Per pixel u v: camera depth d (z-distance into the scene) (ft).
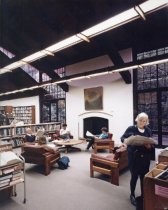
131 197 12.51
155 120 26.58
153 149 11.76
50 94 42.11
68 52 33.65
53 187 15.17
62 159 20.38
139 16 12.41
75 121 36.45
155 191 7.22
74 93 36.65
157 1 10.93
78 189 14.71
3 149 15.79
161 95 26.02
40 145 20.01
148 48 26.30
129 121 28.66
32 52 19.19
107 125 32.07
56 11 23.84
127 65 22.29
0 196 13.58
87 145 30.86
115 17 12.57
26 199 13.21
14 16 28.63
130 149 11.97
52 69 36.86
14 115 47.52
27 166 20.88
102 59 31.22
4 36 30.89
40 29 27.45
